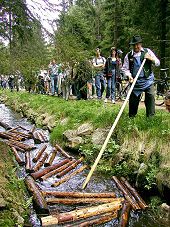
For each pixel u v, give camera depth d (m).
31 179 6.54
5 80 27.48
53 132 10.51
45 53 10.90
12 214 4.69
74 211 5.23
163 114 8.05
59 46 10.93
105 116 8.90
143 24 20.59
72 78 14.02
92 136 8.55
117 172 7.06
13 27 8.09
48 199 5.78
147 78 7.31
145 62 7.25
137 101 7.59
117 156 7.30
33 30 8.26
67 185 6.68
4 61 10.68
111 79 12.23
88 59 13.19
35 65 11.05
